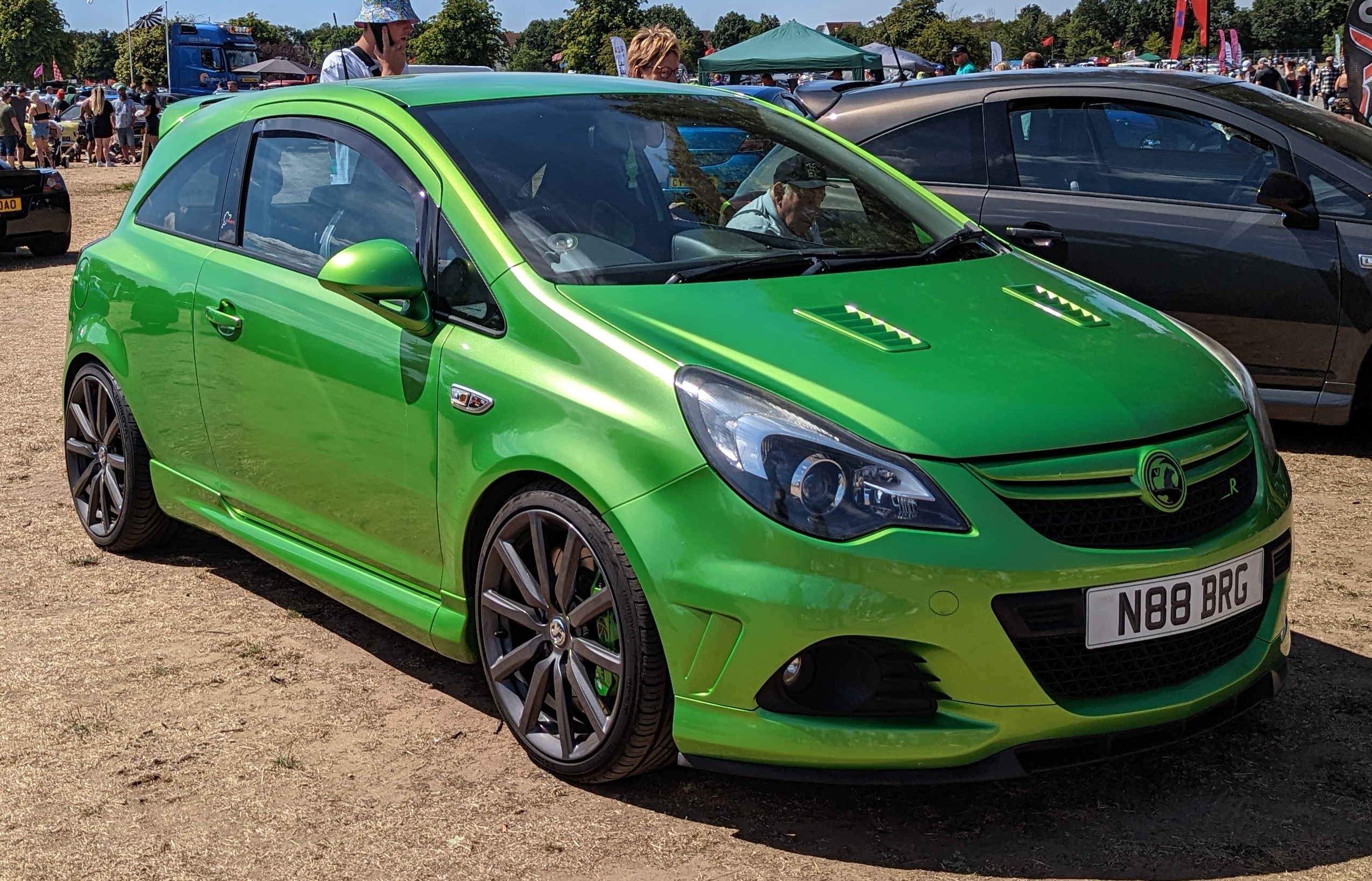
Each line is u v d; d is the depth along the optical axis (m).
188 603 4.08
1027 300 3.18
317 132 3.70
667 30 6.55
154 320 4.04
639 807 2.83
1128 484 2.59
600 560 2.71
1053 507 2.53
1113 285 5.86
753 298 2.96
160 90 40.62
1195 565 2.61
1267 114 5.70
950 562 2.43
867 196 3.71
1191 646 2.66
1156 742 2.64
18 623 3.92
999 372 2.74
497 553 2.98
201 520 4.05
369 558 3.41
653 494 2.61
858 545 2.44
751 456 2.53
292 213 3.69
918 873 2.56
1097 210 5.88
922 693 2.52
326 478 3.46
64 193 13.26
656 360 2.71
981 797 2.86
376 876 2.59
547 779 2.96
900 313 2.98
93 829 2.78
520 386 2.88
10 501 5.16
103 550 4.57
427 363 3.09
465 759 3.06
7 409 6.71
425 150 3.34
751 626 2.50
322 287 3.44
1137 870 2.56
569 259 3.07
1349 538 4.59
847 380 2.65
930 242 3.58
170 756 3.09
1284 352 5.56
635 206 3.32
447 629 3.15
